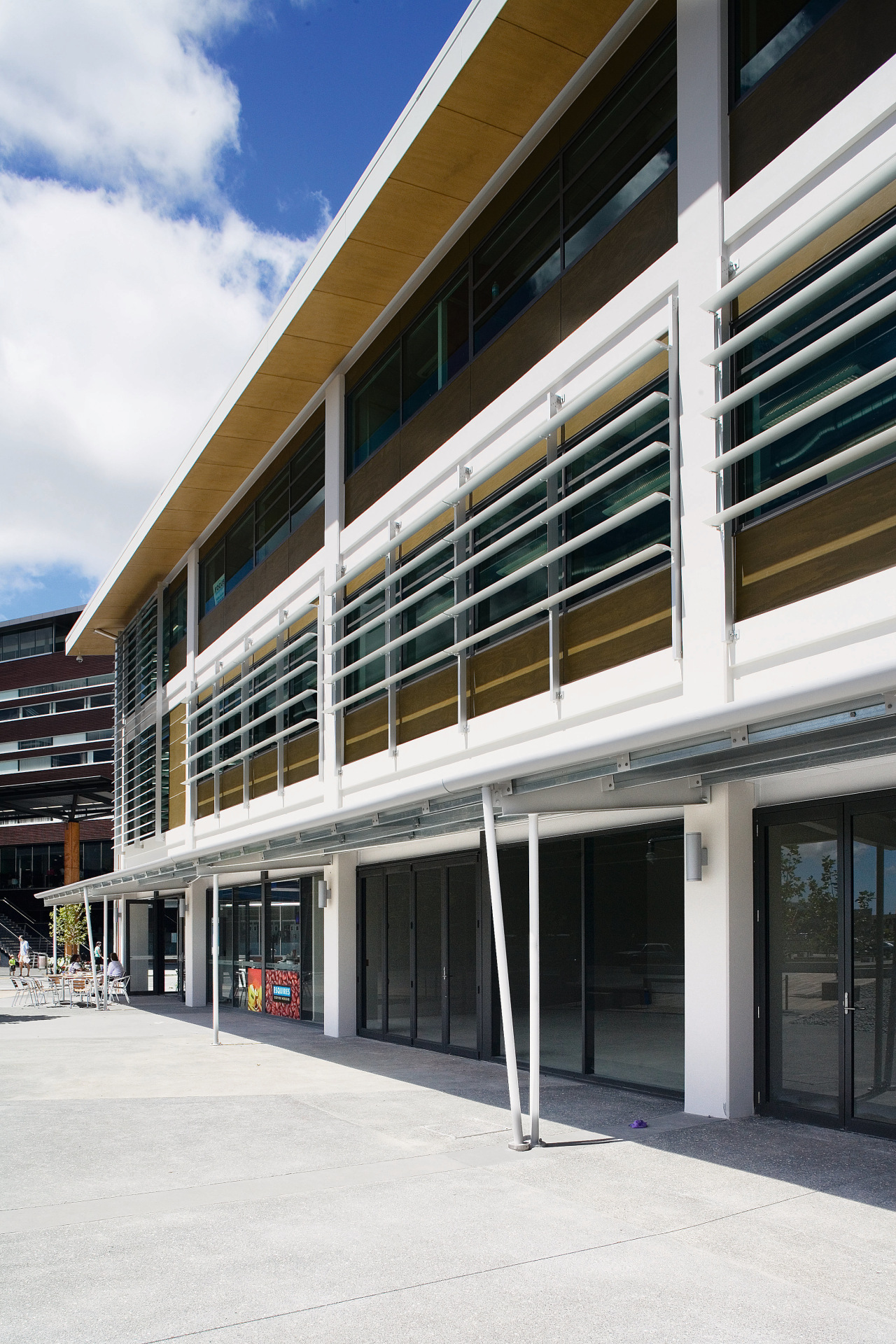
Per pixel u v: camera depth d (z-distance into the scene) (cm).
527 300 1157
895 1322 476
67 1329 476
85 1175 778
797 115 802
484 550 1167
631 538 963
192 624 2403
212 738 2242
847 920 873
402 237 1319
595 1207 666
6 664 6556
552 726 1041
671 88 955
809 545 749
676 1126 902
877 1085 844
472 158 1180
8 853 6462
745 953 947
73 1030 1941
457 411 1290
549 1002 1221
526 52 1029
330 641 1594
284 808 1778
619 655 956
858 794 869
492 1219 642
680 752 700
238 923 2347
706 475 845
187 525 2322
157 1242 608
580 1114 964
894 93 704
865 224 738
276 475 1948
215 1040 1658
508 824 1249
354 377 1617
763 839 959
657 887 1056
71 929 4900
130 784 3077
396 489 1439
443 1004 1465
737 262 848
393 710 1391
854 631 699
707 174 871
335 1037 1692
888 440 631
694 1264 555
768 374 712
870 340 733
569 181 1096
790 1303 499
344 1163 800
